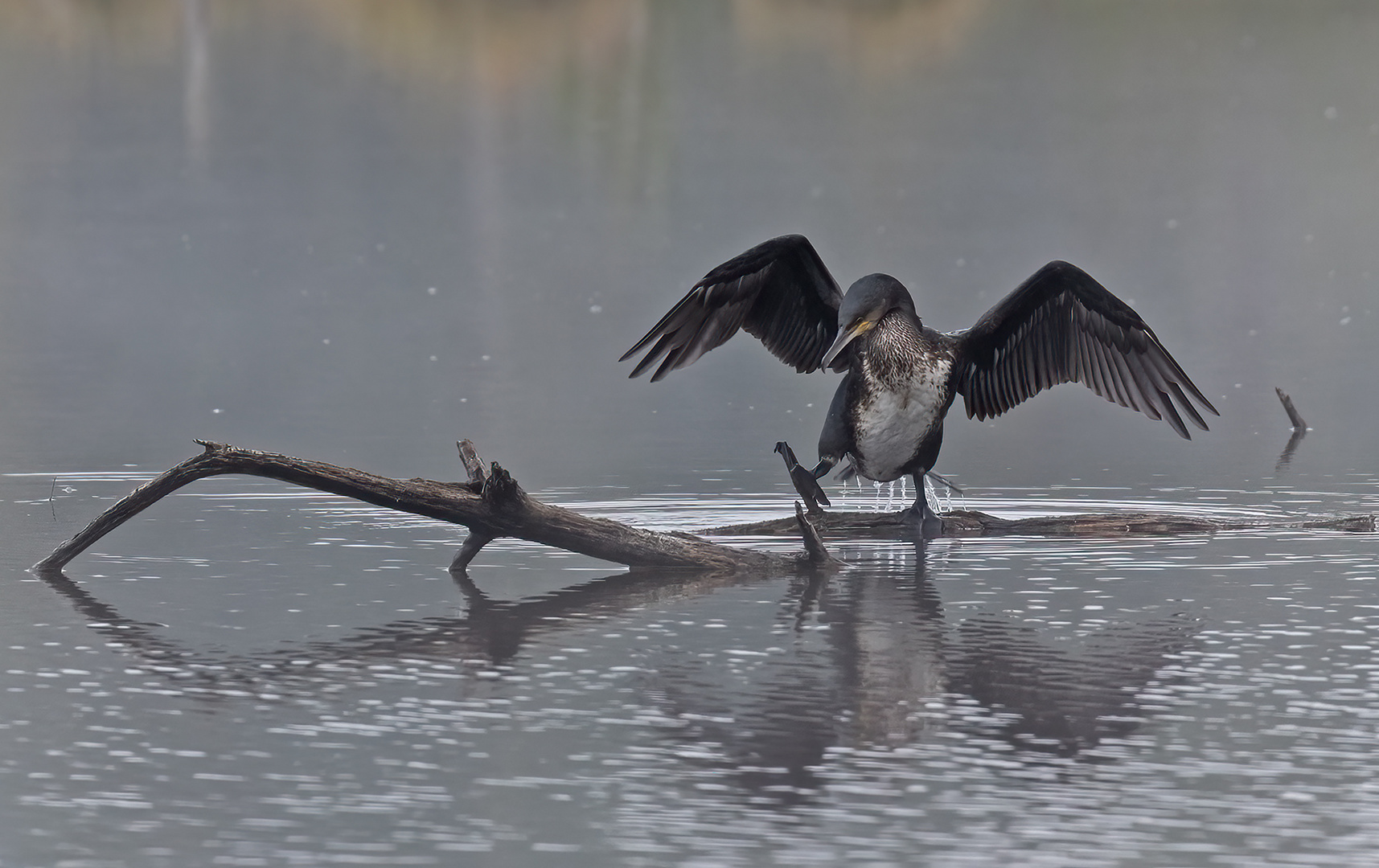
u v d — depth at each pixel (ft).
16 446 59.31
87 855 25.36
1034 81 156.25
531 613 37.78
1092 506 49.47
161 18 172.24
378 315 87.04
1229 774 27.94
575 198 116.88
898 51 167.94
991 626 36.47
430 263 99.60
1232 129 137.39
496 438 60.80
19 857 25.35
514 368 74.95
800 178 121.39
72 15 172.55
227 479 53.72
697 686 32.58
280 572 41.70
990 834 25.80
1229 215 109.40
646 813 26.63
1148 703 31.30
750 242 103.19
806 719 30.60
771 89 152.76
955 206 112.16
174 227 108.68
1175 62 162.20
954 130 137.69
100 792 27.61
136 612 37.96
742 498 50.57
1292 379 71.05
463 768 28.45
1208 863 24.82
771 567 42.16
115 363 76.48
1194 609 37.68
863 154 129.59
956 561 42.80
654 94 150.71
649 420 64.54
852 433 44.75
